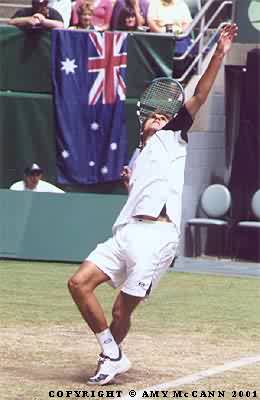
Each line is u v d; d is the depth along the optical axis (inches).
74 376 1190.9
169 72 2295.8
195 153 2474.2
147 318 1622.8
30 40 2320.4
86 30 2315.5
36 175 2303.2
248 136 2517.2
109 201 2256.4
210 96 2498.8
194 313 1679.4
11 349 1343.5
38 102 2333.9
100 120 2321.6
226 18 2600.9
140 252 1133.7
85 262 1148.5
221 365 1272.1
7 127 2343.8
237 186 2532.0
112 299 1815.9
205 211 2477.9
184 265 2304.4
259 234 2444.6
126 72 2309.3
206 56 2444.6
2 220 2303.2
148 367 1250.0
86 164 2332.7
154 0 2487.7
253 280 2101.4
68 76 2315.5
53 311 1653.5
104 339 1148.5
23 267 2185.0
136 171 1159.6
